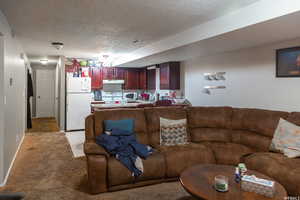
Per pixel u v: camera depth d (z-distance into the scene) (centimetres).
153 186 284
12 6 268
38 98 918
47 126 720
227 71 462
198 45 382
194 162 302
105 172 264
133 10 282
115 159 271
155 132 346
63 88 646
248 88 417
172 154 295
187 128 366
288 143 275
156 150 308
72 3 261
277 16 231
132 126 328
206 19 317
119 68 767
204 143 346
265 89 384
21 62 494
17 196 129
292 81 341
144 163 277
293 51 337
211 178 210
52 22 332
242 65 427
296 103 337
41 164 359
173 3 259
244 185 187
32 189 273
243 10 271
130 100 771
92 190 261
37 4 263
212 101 505
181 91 612
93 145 281
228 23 293
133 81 792
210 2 255
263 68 387
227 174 220
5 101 297
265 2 243
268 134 310
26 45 494
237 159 298
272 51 370
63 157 396
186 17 308
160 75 652
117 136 299
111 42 469
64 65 649
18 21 326
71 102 637
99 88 740
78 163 365
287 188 230
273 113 320
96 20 324
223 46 396
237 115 359
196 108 381
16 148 403
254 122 332
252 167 277
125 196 258
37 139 534
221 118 365
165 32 389
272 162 256
